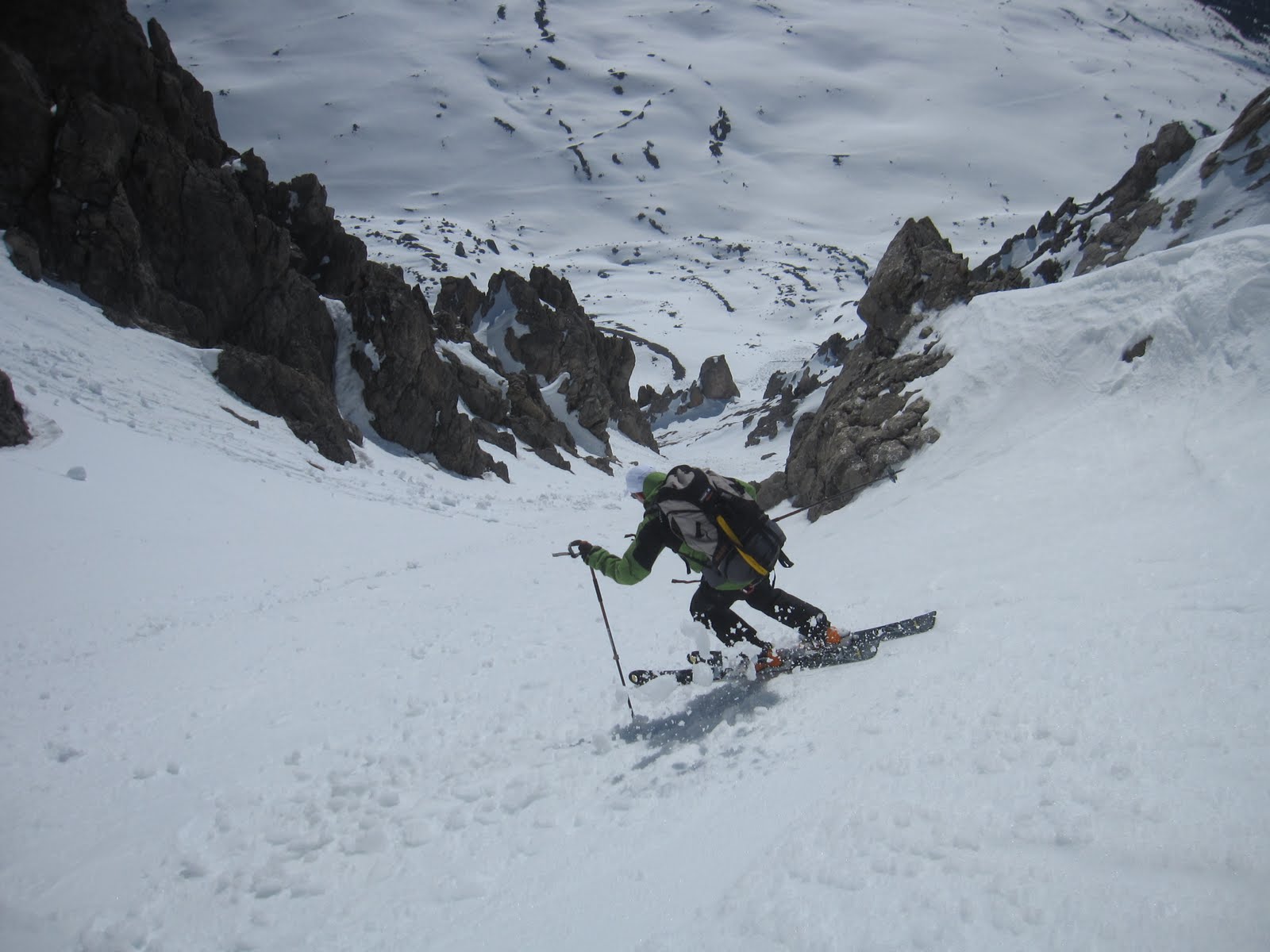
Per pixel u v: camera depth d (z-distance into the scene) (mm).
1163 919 2018
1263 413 5980
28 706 6543
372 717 5605
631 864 3174
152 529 13539
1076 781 2734
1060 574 5023
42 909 3600
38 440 15055
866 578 6426
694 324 153250
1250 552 4281
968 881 2389
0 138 20594
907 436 10008
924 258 12844
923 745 3318
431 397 28359
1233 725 2799
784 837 2949
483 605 9383
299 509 17469
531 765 4395
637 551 4656
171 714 6121
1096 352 8406
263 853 3906
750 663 4844
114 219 21641
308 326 26250
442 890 3312
